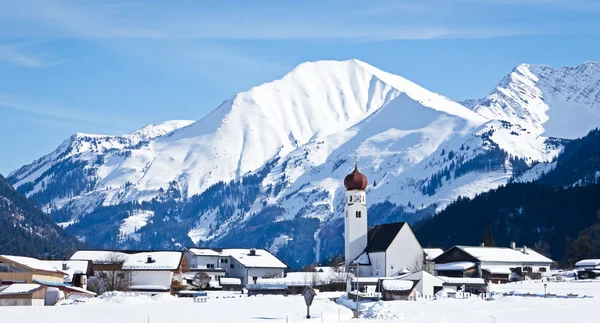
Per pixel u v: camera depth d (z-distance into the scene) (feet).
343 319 556.10
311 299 555.28
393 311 570.46
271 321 532.32
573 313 588.09
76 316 561.02
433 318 554.05
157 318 551.18
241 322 526.98
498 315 578.25
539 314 582.35
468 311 613.11
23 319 539.70
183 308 631.56
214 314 581.53
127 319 545.44
